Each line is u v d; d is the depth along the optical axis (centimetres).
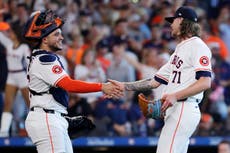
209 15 3269
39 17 1479
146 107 1480
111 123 2559
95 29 2855
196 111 1466
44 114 1448
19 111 2525
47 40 1480
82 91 1448
